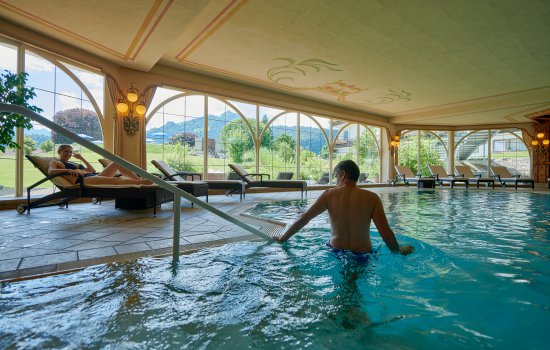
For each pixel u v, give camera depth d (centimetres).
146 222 317
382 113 1178
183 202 524
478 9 432
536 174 1251
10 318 108
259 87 845
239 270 163
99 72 573
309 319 111
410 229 289
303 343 95
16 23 444
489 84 781
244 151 893
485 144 1355
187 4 385
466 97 913
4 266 164
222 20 466
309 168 1053
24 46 464
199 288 139
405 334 100
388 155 1255
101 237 241
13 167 477
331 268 166
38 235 249
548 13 441
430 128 1317
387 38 523
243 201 578
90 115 580
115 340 95
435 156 1431
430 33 504
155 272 159
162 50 526
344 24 475
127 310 116
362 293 134
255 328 104
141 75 635
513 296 129
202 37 526
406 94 885
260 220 330
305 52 586
